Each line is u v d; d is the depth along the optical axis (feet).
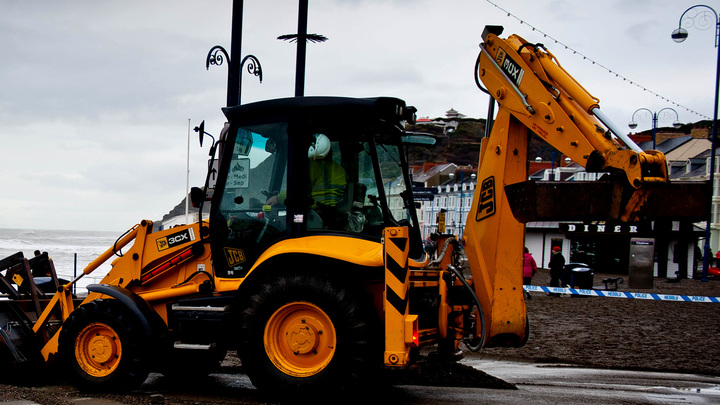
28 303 28.43
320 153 23.03
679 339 42.06
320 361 21.30
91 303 24.23
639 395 24.88
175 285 25.94
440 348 24.38
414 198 25.31
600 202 19.97
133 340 23.45
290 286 21.30
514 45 22.50
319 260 21.58
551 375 29.66
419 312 22.33
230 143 24.38
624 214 19.39
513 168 22.70
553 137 21.15
